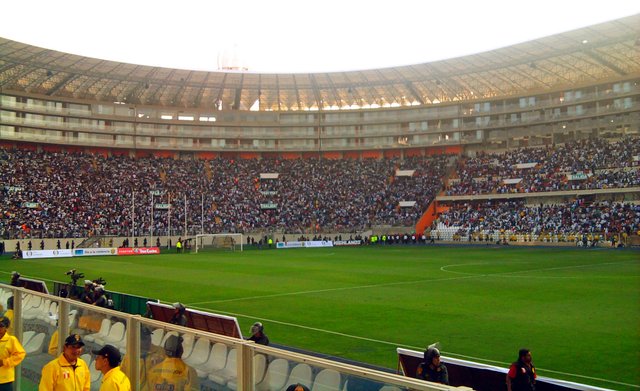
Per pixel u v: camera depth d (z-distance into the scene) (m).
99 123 84.38
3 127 76.50
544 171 74.88
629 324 17.91
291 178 86.06
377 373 5.02
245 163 89.00
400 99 90.56
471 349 14.87
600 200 68.62
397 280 31.27
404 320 19.23
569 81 77.81
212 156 92.38
